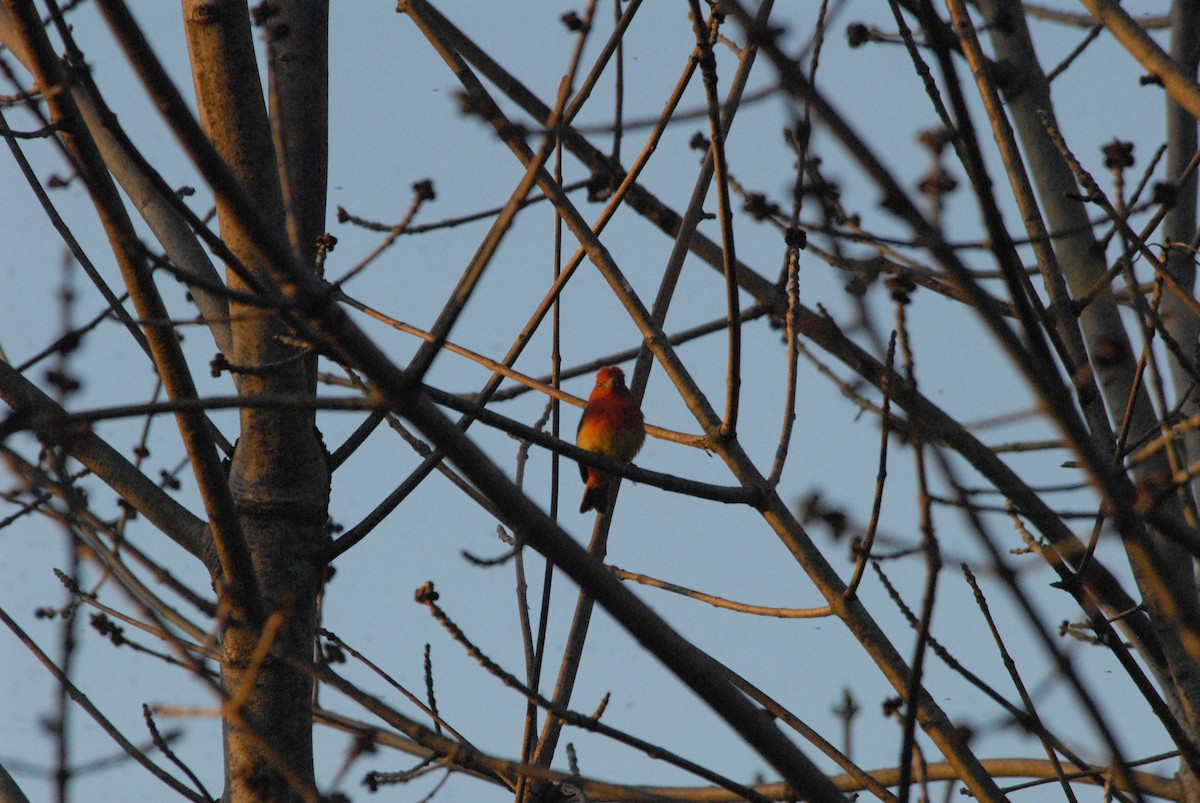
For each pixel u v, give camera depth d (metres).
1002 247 6.53
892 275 8.01
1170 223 11.09
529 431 8.68
